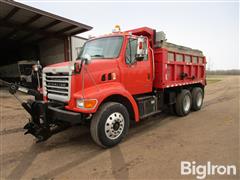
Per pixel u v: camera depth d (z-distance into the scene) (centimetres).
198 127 509
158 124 546
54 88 401
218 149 364
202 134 451
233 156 334
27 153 361
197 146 380
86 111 341
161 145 389
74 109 350
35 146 394
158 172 288
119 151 365
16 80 1884
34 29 1400
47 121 362
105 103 383
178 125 532
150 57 509
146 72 494
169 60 558
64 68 364
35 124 381
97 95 353
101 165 313
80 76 357
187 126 521
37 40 1836
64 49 1596
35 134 369
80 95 347
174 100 623
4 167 310
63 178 277
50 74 409
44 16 1177
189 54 665
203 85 782
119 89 395
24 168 307
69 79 354
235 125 520
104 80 388
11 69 1939
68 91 358
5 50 2445
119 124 391
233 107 775
